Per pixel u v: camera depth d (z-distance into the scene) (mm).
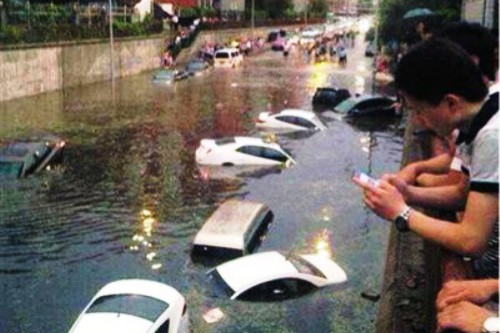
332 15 159500
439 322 2422
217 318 14289
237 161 27188
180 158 28797
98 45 53344
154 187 24250
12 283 16000
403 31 47750
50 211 21297
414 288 5148
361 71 66000
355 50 94188
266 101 45750
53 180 24828
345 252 17938
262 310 14469
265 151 27531
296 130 35000
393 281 5352
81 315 13023
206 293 15266
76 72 49812
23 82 42750
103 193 23422
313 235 19328
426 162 4582
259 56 85125
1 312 14570
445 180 4184
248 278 14969
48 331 13906
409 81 2814
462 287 2521
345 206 21953
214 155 27250
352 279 15859
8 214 20922
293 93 49875
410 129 11617
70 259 17500
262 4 116750
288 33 107375
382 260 17234
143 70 63125
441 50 2770
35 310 14688
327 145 31906
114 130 34719
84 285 15984
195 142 32094
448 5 42094
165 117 38875
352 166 27750
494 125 2605
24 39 42750
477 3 32406
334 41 99562
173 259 17453
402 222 2908
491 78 3693
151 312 13039
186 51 74125
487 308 2465
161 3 83125
